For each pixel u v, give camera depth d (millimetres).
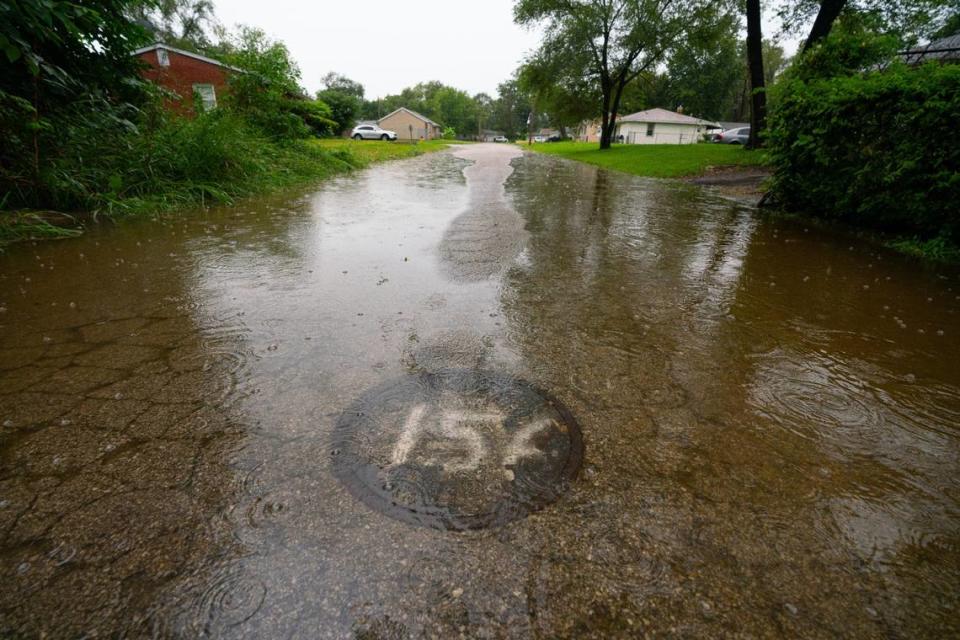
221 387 1925
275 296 3074
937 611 1067
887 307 3107
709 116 55938
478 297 3137
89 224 5191
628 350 2379
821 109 5699
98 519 1254
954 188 4316
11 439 1571
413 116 58906
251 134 10578
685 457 1571
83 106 6051
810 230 5688
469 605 1050
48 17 4352
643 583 1118
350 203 7453
